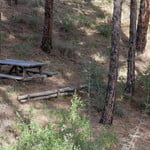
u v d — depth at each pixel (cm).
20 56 1279
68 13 1956
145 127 876
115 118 908
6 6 1753
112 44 785
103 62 1456
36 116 747
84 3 2247
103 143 575
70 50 1443
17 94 868
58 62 1329
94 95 1001
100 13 2097
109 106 804
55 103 888
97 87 1046
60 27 1723
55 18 1812
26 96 833
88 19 1942
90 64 1222
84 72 1174
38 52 1366
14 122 689
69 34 1680
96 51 1555
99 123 812
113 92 802
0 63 965
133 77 1152
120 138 722
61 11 1952
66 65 1317
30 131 505
